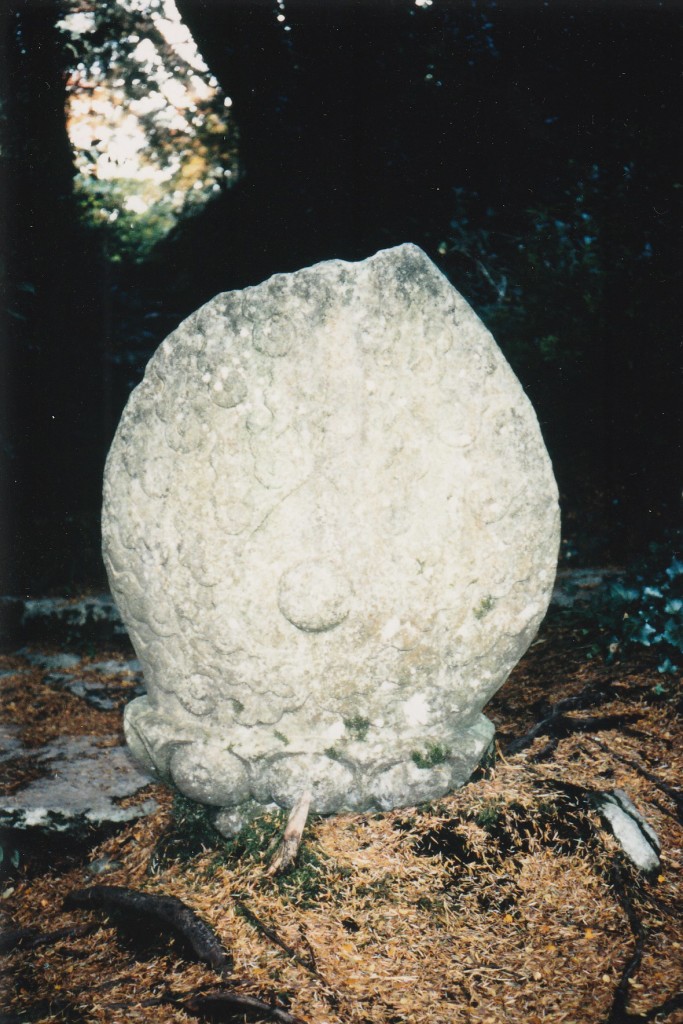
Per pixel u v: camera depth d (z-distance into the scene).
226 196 9.29
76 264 8.73
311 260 8.62
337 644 3.02
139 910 2.93
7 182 7.21
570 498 7.18
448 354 3.02
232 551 3.02
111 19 8.58
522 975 2.61
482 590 3.11
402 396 2.97
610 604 4.66
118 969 2.74
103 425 8.69
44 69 7.75
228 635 3.04
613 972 2.61
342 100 7.77
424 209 7.79
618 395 6.95
